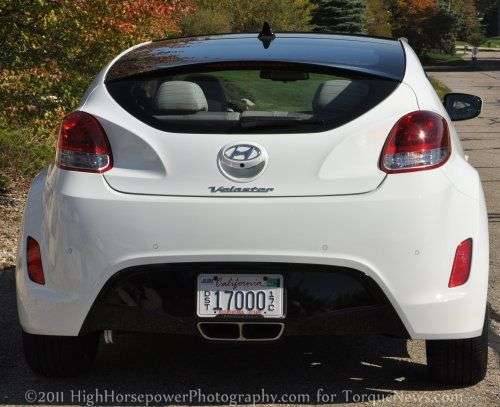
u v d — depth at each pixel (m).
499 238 12.21
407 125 6.16
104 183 6.20
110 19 13.29
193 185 6.09
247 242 6.00
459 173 6.34
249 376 7.14
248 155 6.07
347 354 7.66
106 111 6.37
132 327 6.20
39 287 6.38
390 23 101.38
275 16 60.28
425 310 6.07
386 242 6.01
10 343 7.89
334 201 6.00
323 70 6.56
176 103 6.31
